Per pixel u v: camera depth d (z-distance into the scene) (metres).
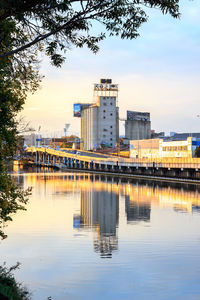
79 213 42.47
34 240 27.86
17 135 14.73
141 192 69.06
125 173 137.62
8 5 11.31
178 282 18.67
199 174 103.19
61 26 12.59
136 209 46.03
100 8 12.44
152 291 17.64
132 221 36.91
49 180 108.25
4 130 13.95
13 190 15.44
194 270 20.66
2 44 12.91
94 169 170.38
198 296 16.98
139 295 17.12
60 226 33.81
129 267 21.23
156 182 95.50
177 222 36.09
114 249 25.22
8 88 13.93
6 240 27.78
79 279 19.23
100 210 45.22
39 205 49.88
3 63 12.42
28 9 11.93
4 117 13.62
